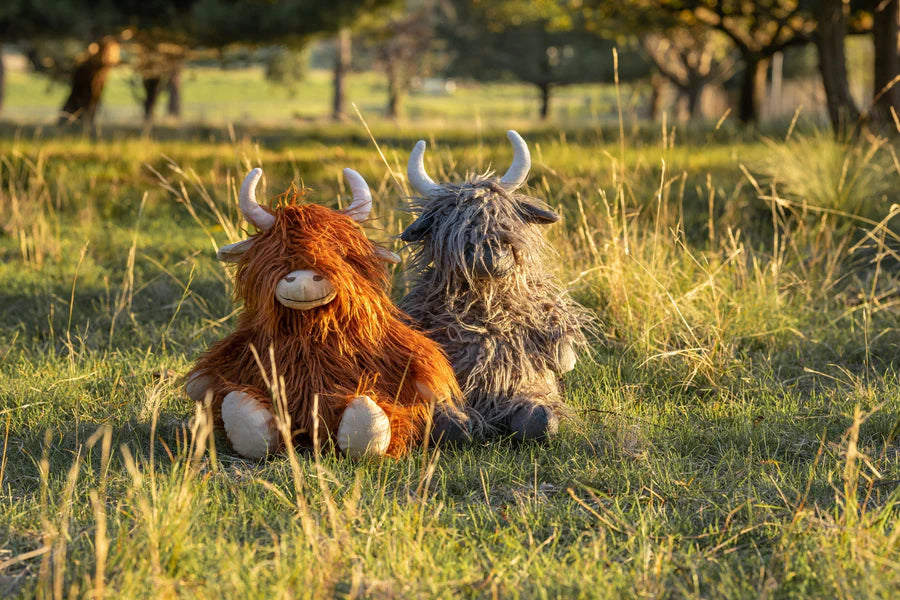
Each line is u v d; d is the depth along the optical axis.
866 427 4.13
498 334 3.90
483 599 2.65
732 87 40.09
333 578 2.69
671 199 8.91
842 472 3.54
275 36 18.27
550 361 4.02
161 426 4.15
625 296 5.68
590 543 3.03
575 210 7.59
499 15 39.00
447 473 3.59
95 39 16.88
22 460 3.76
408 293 4.16
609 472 3.60
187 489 3.01
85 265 7.35
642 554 2.82
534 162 9.98
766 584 2.65
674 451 3.93
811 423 4.23
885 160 8.70
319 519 3.17
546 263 4.32
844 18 12.76
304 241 3.56
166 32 17.73
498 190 3.91
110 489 3.42
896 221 7.60
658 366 5.08
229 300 6.27
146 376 4.81
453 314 3.94
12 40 16.86
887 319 5.79
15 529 3.07
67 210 9.58
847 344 5.50
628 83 41.28
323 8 18.33
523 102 58.28
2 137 14.65
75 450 3.85
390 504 3.24
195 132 17.58
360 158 12.10
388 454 3.62
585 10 22.06
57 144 13.50
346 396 3.57
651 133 15.73
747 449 3.95
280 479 3.46
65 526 2.93
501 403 3.89
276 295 3.54
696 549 3.01
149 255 7.91
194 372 3.84
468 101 61.16
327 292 3.51
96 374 4.87
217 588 2.58
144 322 6.19
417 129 17.12
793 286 6.36
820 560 2.75
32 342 5.65
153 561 2.63
